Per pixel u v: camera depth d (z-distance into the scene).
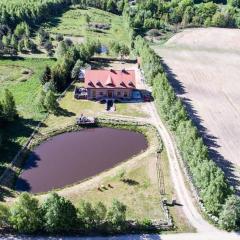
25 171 90.62
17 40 159.62
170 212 79.06
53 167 92.31
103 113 113.25
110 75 121.38
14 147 97.06
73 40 171.38
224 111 118.94
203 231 75.12
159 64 133.25
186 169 90.75
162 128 107.69
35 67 140.88
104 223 73.12
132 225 74.44
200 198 82.06
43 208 71.69
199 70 147.12
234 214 75.06
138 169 91.50
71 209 71.31
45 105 111.88
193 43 176.88
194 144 90.94
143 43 152.25
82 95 120.00
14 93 121.88
